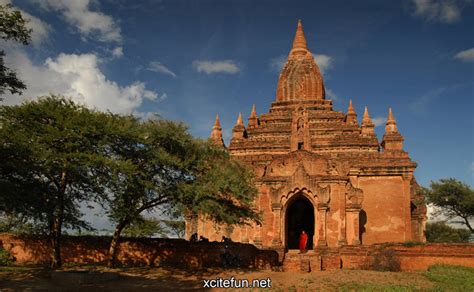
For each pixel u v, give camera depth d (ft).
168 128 81.41
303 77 161.17
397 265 88.22
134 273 77.92
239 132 151.43
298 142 127.13
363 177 126.82
